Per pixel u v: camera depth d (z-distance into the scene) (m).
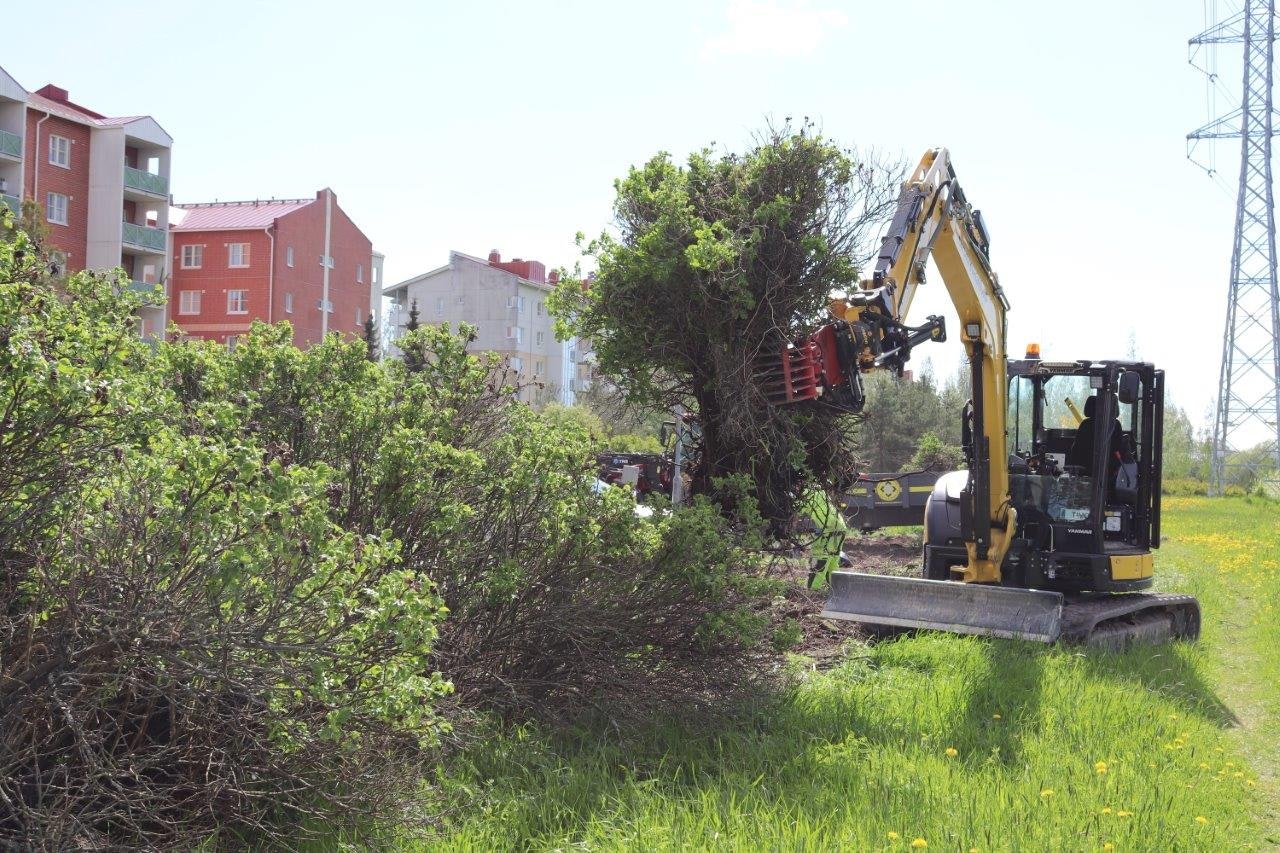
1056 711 6.86
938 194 8.72
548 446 6.24
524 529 6.21
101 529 3.84
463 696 5.70
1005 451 10.11
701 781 5.32
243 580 3.72
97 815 3.70
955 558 10.90
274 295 47.97
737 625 6.33
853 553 17.41
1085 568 10.16
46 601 3.76
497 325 64.94
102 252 40.56
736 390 7.24
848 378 7.20
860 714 6.66
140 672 3.82
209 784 3.94
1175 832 4.85
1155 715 7.07
